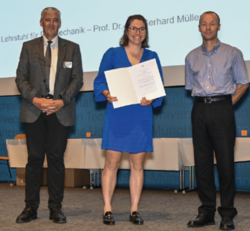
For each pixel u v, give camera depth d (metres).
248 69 4.63
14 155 5.50
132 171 2.84
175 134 5.72
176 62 4.99
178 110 5.71
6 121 6.76
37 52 2.83
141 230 2.49
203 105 2.64
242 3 4.63
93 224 2.70
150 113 2.79
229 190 2.60
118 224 2.70
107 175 2.81
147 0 5.07
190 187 5.25
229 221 2.54
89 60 5.38
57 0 5.47
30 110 2.81
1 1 5.79
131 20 2.71
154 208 3.57
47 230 2.49
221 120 2.59
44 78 2.80
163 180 5.71
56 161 2.83
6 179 6.72
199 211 2.70
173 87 5.75
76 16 5.41
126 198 4.35
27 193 2.85
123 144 2.72
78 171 5.68
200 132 2.67
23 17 5.66
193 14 4.87
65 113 2.83
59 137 2.82
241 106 5.36
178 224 2.71
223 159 2.60
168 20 4.99
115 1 5.21
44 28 2.82
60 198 2.85
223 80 2.61
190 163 4.70
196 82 2.69
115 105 2.68
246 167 5.30
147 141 2.76
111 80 2.71
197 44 4.88
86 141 5.12
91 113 6.28
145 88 2.71
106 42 5.27
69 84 2.88
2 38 5.84
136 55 2.80
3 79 5.97
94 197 4.42
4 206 3.65
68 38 5.46
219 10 4.73
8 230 2.49
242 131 5.29
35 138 2.84
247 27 4.62
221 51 2.65
